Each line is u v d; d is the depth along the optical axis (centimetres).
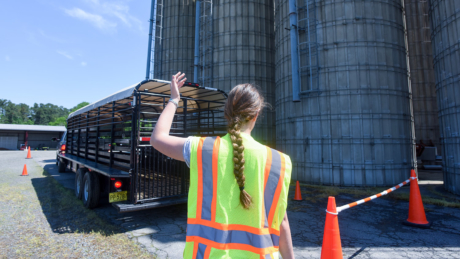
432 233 453
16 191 779
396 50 952
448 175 780
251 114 105
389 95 917
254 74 1526
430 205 647
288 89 1073
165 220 521
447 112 775
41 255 362
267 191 97
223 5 1576
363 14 924
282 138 1102
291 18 998
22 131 3888
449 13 755
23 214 551
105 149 654
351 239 428
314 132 960
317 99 959
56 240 414
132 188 480
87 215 546
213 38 1596
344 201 695
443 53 786
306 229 478
